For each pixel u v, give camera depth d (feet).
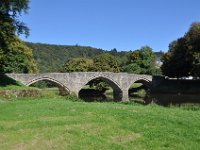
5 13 154.61
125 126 62.85
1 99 125.49
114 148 49.93
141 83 330.95
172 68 292.61
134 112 77.71
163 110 87.40
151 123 65.16
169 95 258.78
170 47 311.06
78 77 241.55
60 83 232.73
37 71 313.73
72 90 238.27
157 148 49.67
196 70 255.09
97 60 353.72
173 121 66.85
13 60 257.14
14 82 180.86
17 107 91.15
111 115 74.33
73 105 92.99
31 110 84.79
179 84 284.82
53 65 547.90
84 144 52.37
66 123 67.46
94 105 94.53
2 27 152.35
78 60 356.38
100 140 54.34
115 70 354.13
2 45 162.40
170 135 56.39
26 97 141.08
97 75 253.24
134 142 52.95
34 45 606.55
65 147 51.31
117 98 272.31
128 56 417.08
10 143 54.80
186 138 54.85
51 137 57.11
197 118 71.92
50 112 80.74
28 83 214.90
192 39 265.95
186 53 270.26
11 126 66.49
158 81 289.12
